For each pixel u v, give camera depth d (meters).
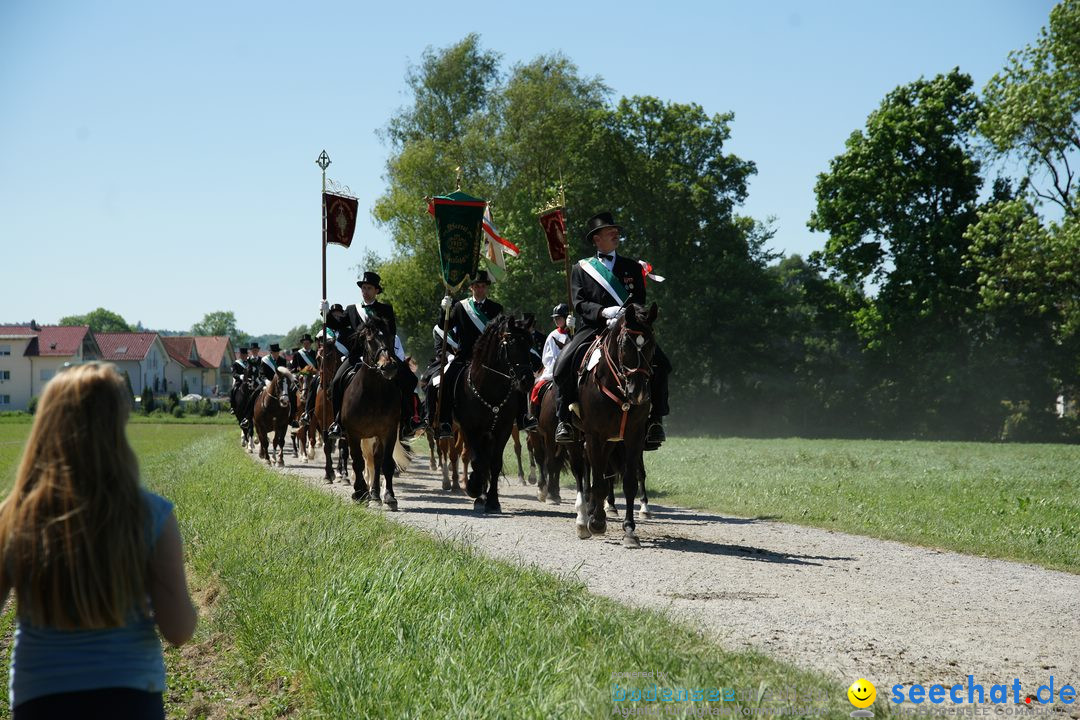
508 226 53.38
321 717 5.25
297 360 25.36
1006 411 53.53
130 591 2.88
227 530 10.45
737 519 13.48
